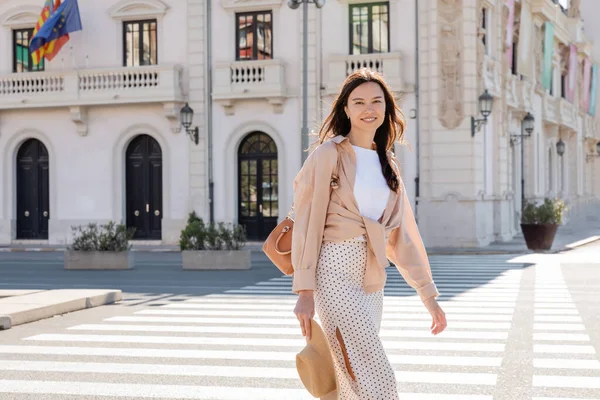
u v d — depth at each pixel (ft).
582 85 169.48
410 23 90.99
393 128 13.85
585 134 172.86
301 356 12.62
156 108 98.17
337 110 13.64
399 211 13.50
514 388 23.44
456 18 89.76
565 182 158.10
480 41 91.20
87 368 26.63
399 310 40.06
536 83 126.00
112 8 98.99
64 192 101.50
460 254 84.23
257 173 96.32
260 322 36.73
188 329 34.73
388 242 14.03
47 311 38.96
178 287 53.42
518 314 39.14
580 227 150.10
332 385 12.85
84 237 69.72
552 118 138.21
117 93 97.09
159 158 99.45
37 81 100.58
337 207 12.97
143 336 32.96
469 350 29.37
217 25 96.48
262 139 96.22
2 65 103.24
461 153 89.71
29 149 104.12
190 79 97.04
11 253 92.07
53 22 96.78
